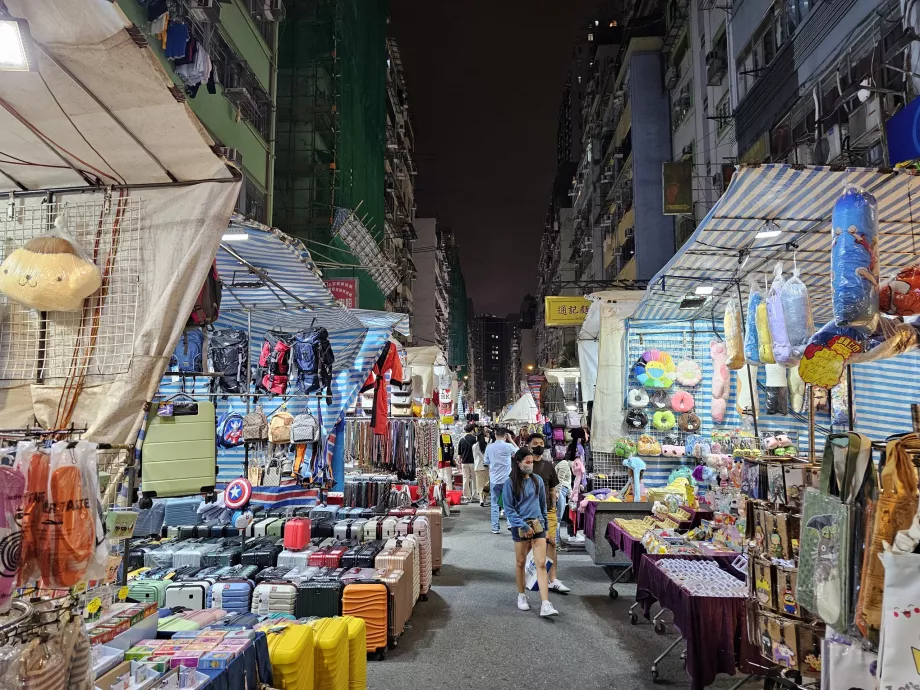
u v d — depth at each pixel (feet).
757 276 20.67
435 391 46.80
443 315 187.21
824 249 17.38
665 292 23.31
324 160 56.34
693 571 15.20
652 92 78.84
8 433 6.73
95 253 8.36
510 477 20.43
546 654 16.37
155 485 11.68
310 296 21.66
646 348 27.45
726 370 24.17
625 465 26.50
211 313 12.34
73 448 6.15
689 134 69.36
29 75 6.79
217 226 8.31
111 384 7.89
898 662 6.31
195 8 29.63
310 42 55.11
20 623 5.77
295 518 20.29
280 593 15.81
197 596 15.64
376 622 15.98
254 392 24.36
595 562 24.49
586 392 35.04
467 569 26.63
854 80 32.50
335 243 52.80
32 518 5.77
